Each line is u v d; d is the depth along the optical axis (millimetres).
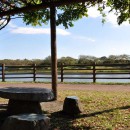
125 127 8109
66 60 30250
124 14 10695
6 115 8312
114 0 10375
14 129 6188
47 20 11953
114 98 11953
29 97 8000
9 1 9188
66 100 9406
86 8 11477
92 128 7965
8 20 9898
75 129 7922
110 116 9078
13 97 8008
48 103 10781
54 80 11297
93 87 16344
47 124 6441
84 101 11305
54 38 11219
